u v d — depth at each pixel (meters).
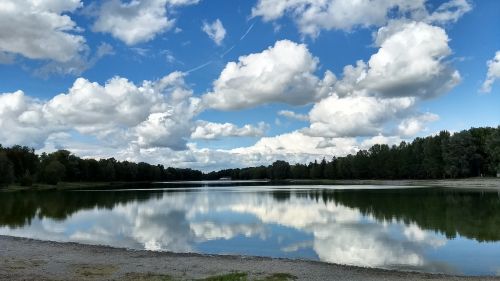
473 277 22.39
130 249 30.78
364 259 28.64
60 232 41.66
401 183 165.88
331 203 72.00
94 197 97.00
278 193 108.25
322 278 21.75
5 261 25.27
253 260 26.69
